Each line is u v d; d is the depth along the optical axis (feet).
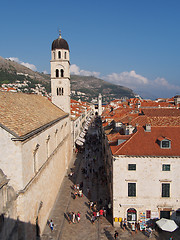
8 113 101.76
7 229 74.64
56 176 164.86
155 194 124.57
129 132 152.35
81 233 121.29
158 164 123.13
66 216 138.92
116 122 192.75
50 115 167.63
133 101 561.84
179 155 121.60
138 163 123.75
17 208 86.79
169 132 137.18
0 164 85.51
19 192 86.02
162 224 114.52
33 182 101.65
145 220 125.70
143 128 140.56
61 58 243.40
